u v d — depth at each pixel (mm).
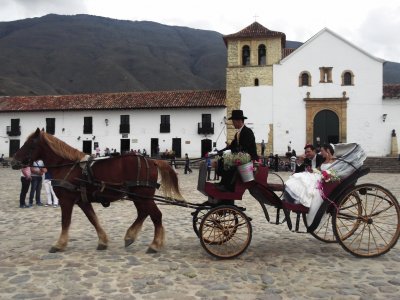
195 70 156625
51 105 46500
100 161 7441
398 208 7156
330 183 7176
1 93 80750
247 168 7035
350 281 5812
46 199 15914
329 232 9039
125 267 6453
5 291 5375
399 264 6645
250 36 43281
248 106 43500
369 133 41344
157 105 43812
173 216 11422
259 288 5543
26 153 7621
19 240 8453
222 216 7359
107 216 11531
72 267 6434
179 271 6266
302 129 42469
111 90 119250
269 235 8906
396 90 41781
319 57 42250
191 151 43750
